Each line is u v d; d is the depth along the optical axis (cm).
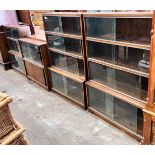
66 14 307
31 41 441
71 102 398
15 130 135
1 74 588
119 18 254
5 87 498
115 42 256
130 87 291
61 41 373
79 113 361
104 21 274
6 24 587
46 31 384
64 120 346
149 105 231
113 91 295
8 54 607
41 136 312
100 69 325
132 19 249
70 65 387
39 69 450
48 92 452
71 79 375
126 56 283
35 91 462
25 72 527
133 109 287
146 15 212
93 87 322
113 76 313
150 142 254
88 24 291
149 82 219
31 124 344
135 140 285
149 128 244
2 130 128
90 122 334
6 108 128
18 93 459
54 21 360
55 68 413
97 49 315
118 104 305
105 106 329
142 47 228
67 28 341
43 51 411
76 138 301
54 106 392
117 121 310
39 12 482
